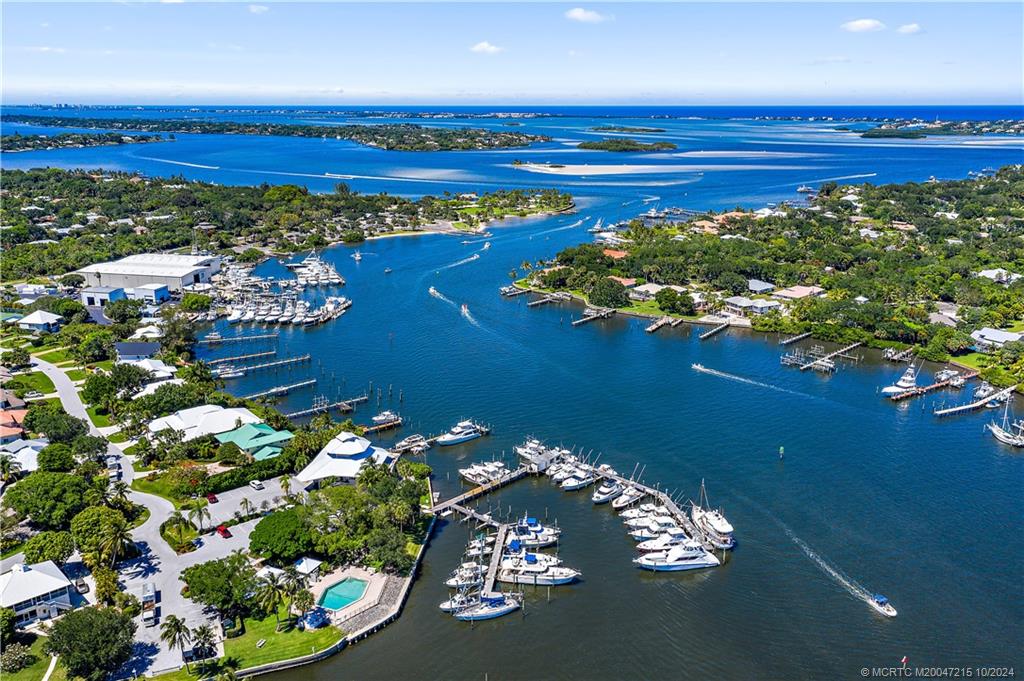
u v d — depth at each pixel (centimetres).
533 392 19975
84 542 11600
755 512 14138
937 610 11475
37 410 16738
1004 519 13925
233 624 10575
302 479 14212
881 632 11000
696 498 14625
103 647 9400
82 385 19175
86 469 13862
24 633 10231
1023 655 10575
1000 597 11769
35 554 11369
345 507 12769
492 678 10050
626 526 13788
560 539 13338
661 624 11162
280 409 18688
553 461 15962
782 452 16512
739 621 11238
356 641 10569
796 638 10888
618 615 11362
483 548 12775
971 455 16488
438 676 10038
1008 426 18012
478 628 11019
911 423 18175
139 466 14962
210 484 13950
